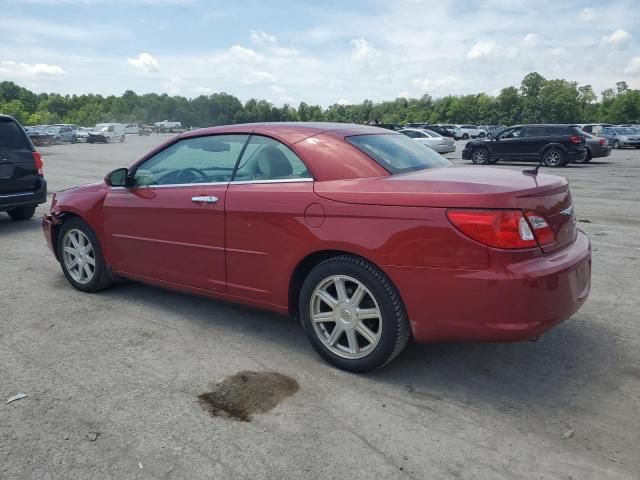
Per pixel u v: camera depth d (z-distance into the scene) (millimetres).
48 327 4219
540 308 2834
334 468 2502
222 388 3250
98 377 3393
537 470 2473
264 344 3895
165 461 2562
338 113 137875
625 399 3080
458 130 59594
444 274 2924
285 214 3463
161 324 4281
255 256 3680
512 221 2820
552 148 19516
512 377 3357
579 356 3629
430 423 2859
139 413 2973
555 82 121750
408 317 3096
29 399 3123
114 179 4574
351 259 3254
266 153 3750
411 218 3000
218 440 2723
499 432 2771
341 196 3264
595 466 2492
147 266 4457
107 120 123688
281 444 2686
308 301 3492
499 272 2811
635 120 103875
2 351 3779
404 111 135000
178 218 4102
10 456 2604
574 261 3039
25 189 8547
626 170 17969
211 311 4570
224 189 3836
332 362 3490
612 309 4473
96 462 2559
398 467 2502
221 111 125625
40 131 50750
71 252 5109
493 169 3705
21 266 6090
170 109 124438
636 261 5973
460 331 2957
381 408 3008
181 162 4242
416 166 3699
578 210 9594
